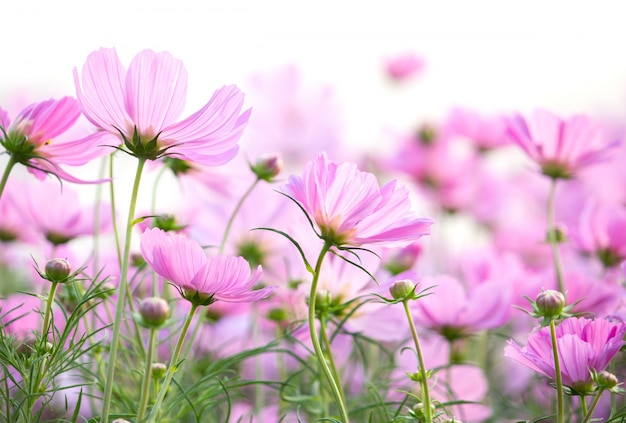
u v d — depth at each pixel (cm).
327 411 121
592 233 136
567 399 123
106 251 133
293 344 131
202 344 139
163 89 107
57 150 111
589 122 130
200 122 107
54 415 127
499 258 137
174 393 117
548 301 106
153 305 104
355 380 138
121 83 107
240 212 135
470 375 131
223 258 104
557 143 130
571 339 106
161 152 108
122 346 121
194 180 129
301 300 128
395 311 124
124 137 107
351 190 106
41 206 128
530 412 137
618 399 135
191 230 134
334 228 107
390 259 136
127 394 121
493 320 129
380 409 123
